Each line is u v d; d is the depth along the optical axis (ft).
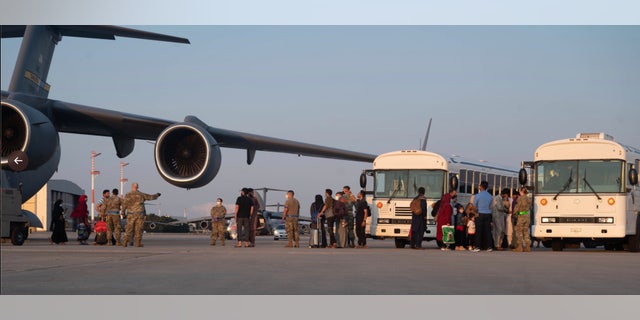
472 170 102.17
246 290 32.22
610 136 82.79
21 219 84.64
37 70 90.58
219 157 84.94
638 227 81.97
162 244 96.58
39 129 77.10
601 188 78.84
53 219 92.02
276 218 224.33
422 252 74.38
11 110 77.46
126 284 34.45
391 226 92.17
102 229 89.40
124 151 93.76
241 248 80.43
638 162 82.48
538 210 81.15
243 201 86.69
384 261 55.11
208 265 47.80
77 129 90.12
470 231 82.64
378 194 93.30
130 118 86.38
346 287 33.94
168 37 85.05
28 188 90.99
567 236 79.51
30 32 89.71
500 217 86.58
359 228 90.38
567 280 39.11
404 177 92.84
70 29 91.76
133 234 86.53
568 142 80.53
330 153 96.37
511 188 116.37
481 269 47.09
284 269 44.91
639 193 83.56
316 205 89.86
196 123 86.79
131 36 86.53
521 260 58.90
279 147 94.53
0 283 34.68
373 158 99.66
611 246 92.73
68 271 41.96
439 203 88.17
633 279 40.19
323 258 58.18
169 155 85.10
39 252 64.64
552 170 81.00
